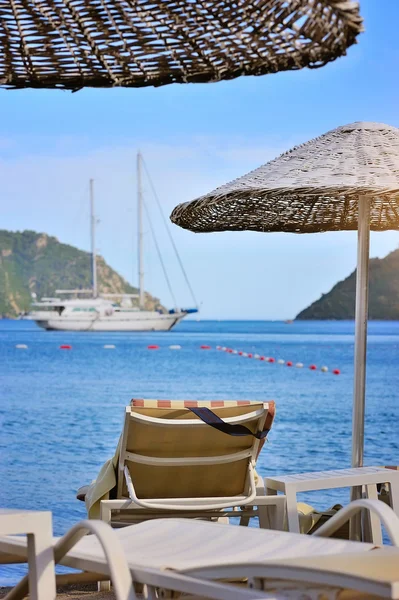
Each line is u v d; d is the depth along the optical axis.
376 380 26.73
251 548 2.22
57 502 8.48
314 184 3.31
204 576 1.90
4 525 2.03
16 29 1.89
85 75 1.96
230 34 1.80
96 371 29.58
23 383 25.23
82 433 15.24
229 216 4.79
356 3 1.52
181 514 3.48
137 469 3.43
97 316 63.09
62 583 2.43
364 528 3.36
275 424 16.42
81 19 1.86
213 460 3.46
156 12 1.82
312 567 1.71
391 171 3.44
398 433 15.49
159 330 62.66
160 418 3.36
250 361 34.06
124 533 2.57
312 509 3.54
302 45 1.72
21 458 11.98
